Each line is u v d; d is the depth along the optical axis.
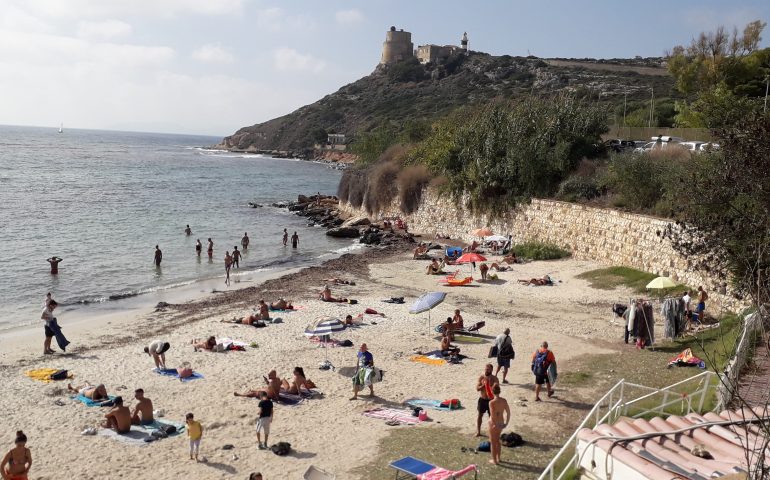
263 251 52.91
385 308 32.31
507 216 51.91
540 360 19.38
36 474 15.10
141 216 70.00
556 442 16.31
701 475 10.25
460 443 16.47
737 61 61.78
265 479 14.88
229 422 18.25
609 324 28.95
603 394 19.66
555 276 39.38
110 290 37.78
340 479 14.75
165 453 16.27
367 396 20.30
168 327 29.00
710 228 16.00
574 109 54.09
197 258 48.50
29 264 44.12
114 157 189.62
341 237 61.06
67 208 73.38
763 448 8.17
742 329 19.94
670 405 16.86
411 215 64.06
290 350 25.25
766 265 12.49
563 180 49.72
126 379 21.78
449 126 66.31
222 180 124.88
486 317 30.41
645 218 36.62
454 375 22.33
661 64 178.75
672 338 25.36
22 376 21.91
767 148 14.17
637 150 44.75
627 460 10.80
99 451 16.31
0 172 118.69
